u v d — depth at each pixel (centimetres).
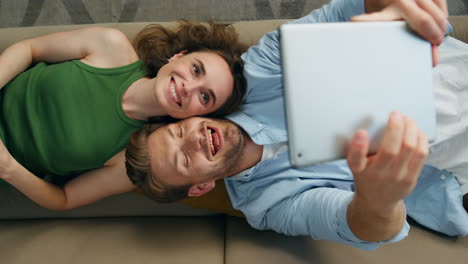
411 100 54
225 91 93
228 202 101
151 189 90
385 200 53
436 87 92
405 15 56
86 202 97
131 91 95
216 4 138
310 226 83
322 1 138
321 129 50
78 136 92
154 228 100
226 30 105
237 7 138
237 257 90
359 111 51
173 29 106
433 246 90
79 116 92
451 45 94
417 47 55
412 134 47
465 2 137
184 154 85
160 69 93
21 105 94
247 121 92
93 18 136
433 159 94
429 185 95
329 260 86
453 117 91
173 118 96
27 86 93
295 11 138
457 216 91
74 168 96
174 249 93
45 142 93
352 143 46
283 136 92
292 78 49
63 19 136
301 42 50
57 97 92
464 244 91
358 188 54
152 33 103
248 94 100
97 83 94
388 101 53
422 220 95
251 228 99
